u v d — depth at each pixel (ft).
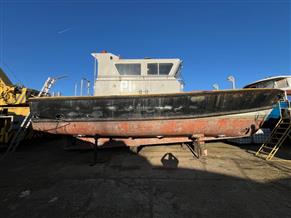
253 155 20.51
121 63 21.81
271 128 27.14
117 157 20.08
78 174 15.06
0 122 25.63
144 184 12.78
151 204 10.12
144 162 17.97
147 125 18.97
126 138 21.17
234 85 19.84
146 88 21.33
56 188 12.36
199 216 8.95
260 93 18.02
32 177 14.51
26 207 9.99
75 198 10.93
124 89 21.39
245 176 13.92
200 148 19.39
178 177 13.94
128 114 18.67
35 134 29.53
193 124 18.81
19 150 25.14
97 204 10.19
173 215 9.07
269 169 15.48
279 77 28.04
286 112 22.36
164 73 21.56
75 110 19.15
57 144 29.86
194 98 17.87
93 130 19.67
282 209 9.43
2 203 10.46
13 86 31.19
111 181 13.43
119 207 9.86
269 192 11.28
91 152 22.88
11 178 14.32
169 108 18.25
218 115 18.44
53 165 17.78
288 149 23.67
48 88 23.72
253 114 18.71
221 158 19.07
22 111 29.55
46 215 9.21
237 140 27.76
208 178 13.65
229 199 10.50
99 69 21.81
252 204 9.94
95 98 18.49
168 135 20.18
